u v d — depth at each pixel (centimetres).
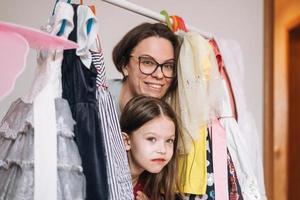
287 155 180
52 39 55
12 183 56
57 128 58
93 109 63
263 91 158
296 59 180
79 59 63
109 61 142
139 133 81
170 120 82
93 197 60
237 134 92
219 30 155
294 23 171
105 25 143
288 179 183
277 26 164
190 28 101
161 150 80
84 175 60
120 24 144
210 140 88
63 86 63
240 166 91
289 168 184
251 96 157
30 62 131
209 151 87
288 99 179
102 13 143
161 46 86
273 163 160
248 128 102
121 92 93
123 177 69
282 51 170
